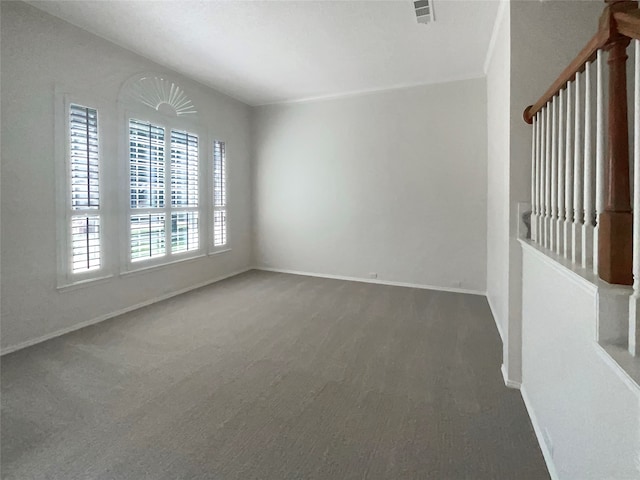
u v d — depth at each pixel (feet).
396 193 15.33
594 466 3.31
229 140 16.67
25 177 8.67
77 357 8.14
